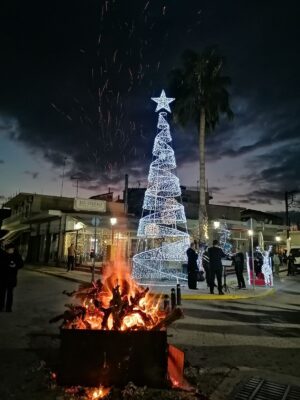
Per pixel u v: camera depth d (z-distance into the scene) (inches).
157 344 148.9
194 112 893.8
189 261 525.7
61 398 137.3
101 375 146.4
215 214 1604.3
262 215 1760.6
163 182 700.7
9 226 1697.8
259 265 692.7
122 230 1014.4
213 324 288.0
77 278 681.0
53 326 271.3
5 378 158.4
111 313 163.9
